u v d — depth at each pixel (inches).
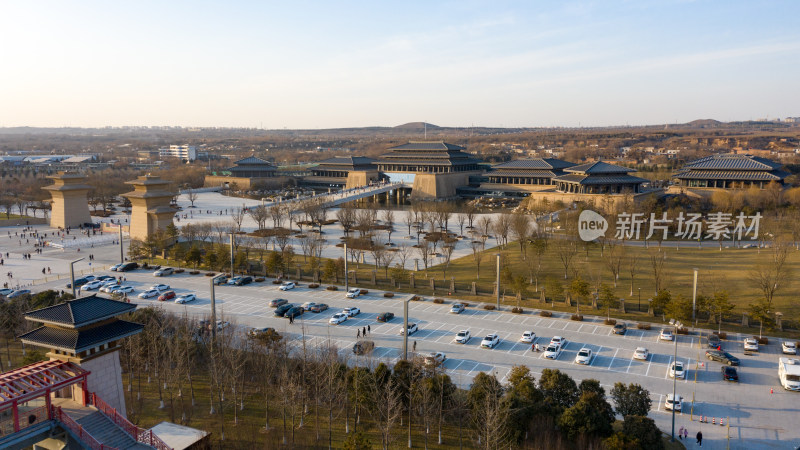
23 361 3152.1
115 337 2242.9
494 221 7465.6
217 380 2672.2
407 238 7190.0
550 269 5098.4
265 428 2484.0
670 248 5718.5
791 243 5472.4
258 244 6412.4
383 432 2258.9
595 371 3061.0
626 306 4143.7
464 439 2422.5
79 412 2087.8
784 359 3051.2
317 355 2930.6
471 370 3061.0
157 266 5723.4
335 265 5044.3
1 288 4822.8
